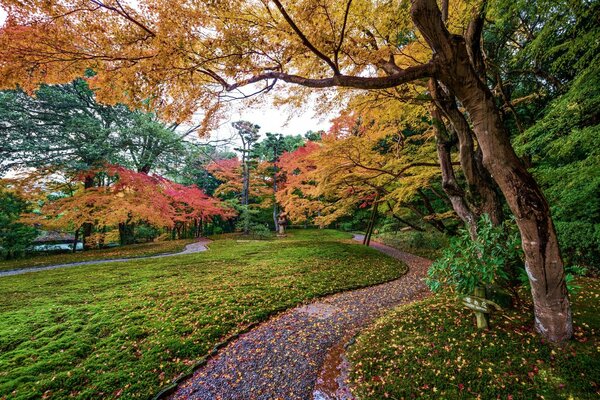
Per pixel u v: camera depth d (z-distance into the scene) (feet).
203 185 92.38
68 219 39.37
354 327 14.99
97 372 10.84
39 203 47.24
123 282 24.32
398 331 12.30
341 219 84.02
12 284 24.59
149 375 10.71
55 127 36.50
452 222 33.68
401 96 16.76
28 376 10.51
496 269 9.88
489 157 8.89
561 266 8.84
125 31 9.46
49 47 9.24
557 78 17.79
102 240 53.16
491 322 10.94
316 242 49.85
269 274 26.89
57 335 13.92
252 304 18.43
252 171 80.69
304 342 13.32
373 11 10.80
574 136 11.07
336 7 9.64
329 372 10.62
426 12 7.60
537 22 16.53
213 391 9.82
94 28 9.13
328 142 25.26
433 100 14.35
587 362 7.88
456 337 10.55
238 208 77.77
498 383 7.86
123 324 15.07
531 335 9.59
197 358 11.98
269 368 11.14
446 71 8.26
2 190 37.24
